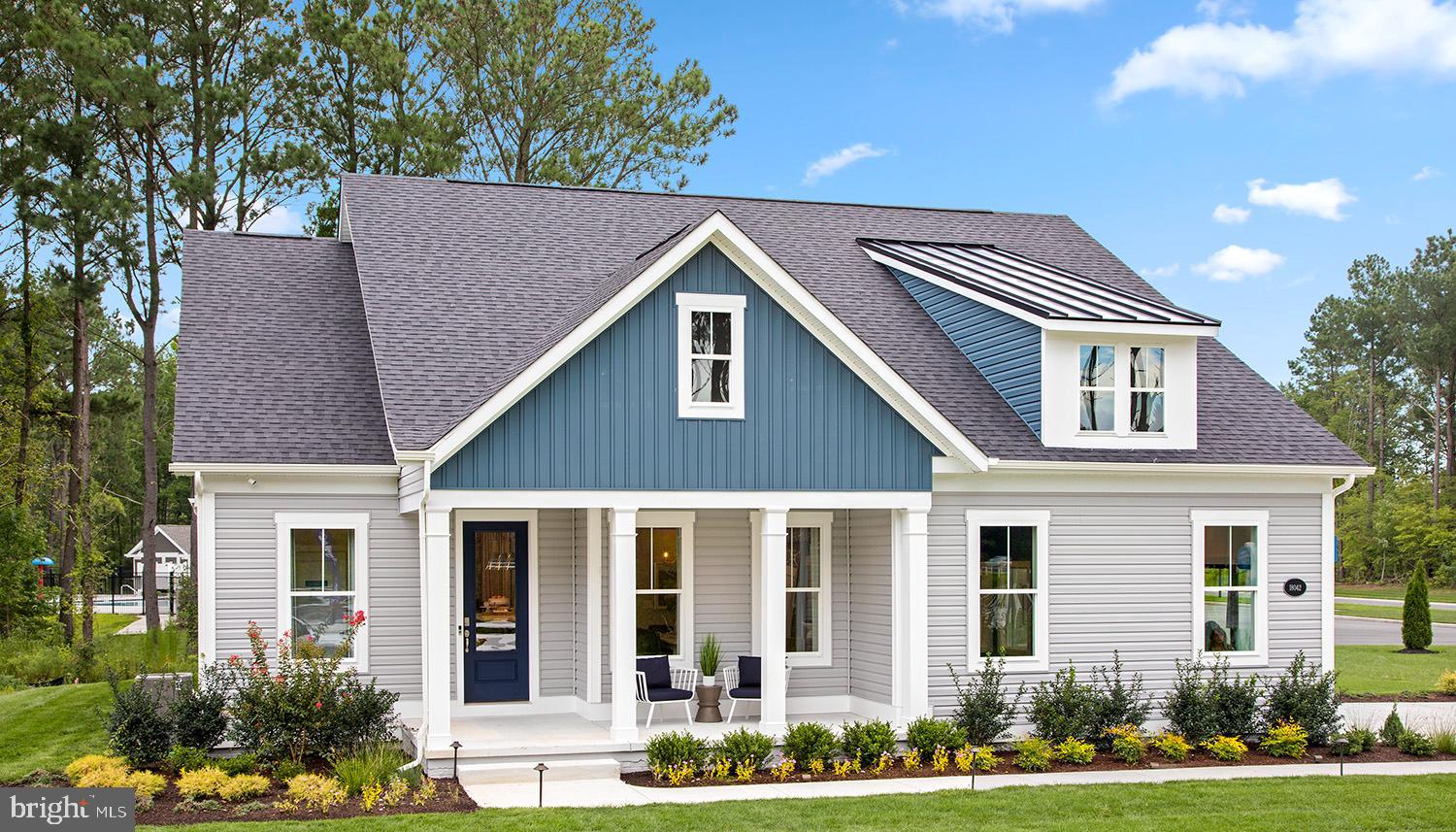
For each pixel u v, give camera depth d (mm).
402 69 32781
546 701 18578
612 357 16422
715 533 19172
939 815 13414
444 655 15508
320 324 20391
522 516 18719
